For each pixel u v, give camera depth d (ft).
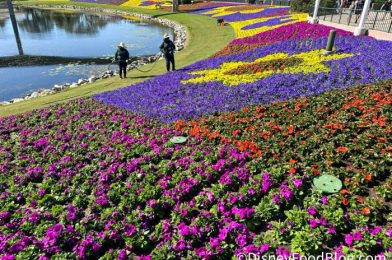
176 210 21.33
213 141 30.66
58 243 19.57
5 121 42.22
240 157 26.68
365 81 38.81
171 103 42.78
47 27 147.84
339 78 41.16
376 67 42.60
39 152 32.73
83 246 18.95
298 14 115.44
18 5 236.43
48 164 29.68
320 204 20.18
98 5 226.58
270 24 103.45
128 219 20.93
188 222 20.84
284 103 36.63
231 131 32.09
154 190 23.44
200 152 28.58
